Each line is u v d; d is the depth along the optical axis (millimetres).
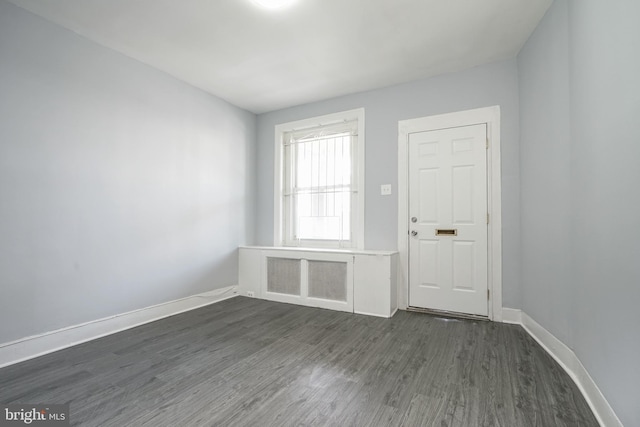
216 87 3492
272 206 4227
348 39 2564
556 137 2125
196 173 3461
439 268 3121
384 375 1867
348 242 3748
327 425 1400
